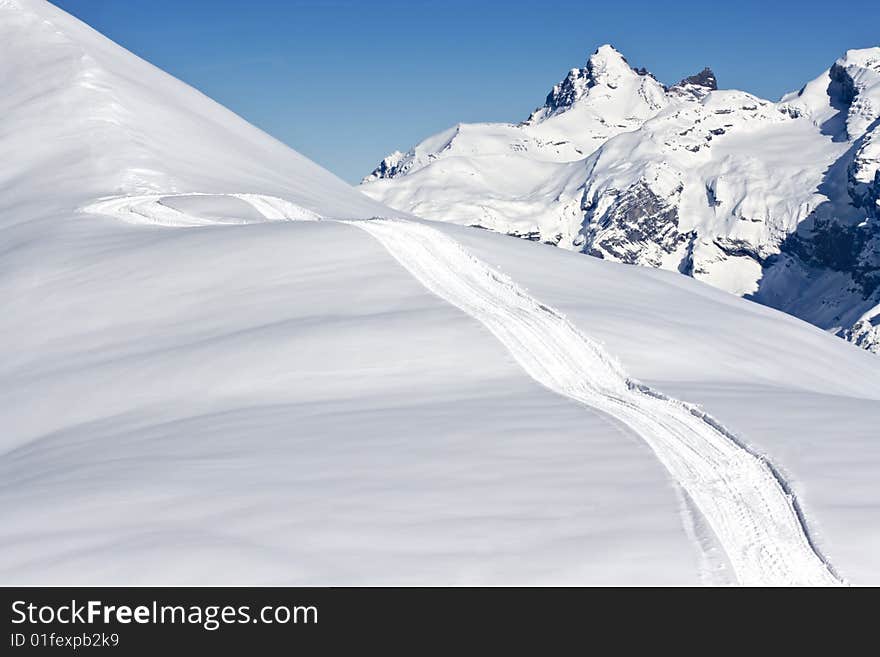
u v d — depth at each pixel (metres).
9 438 29.33
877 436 22.78
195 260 41.81
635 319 37.91
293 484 18.77
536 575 14.22
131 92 91.06
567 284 44.53
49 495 19.41
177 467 20.69
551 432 22.36
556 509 16.94
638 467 19.52
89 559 15.20
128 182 69.19
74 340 36.31
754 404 26.94
